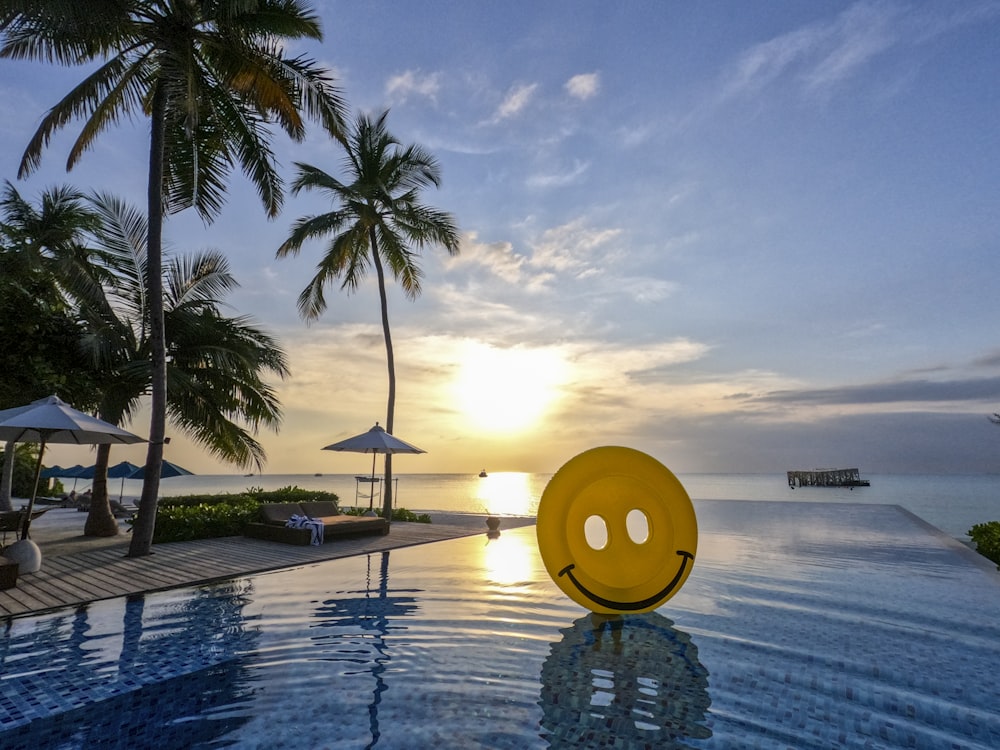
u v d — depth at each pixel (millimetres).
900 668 5043
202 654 5340
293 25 10922
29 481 24500
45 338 12836
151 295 10609
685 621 6449
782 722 4031
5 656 5242
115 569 8945
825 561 10047
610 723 4012
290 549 11086
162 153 10789
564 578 6355
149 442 10469
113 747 3646
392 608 6930
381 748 3643
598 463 6602
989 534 10766
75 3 8992
